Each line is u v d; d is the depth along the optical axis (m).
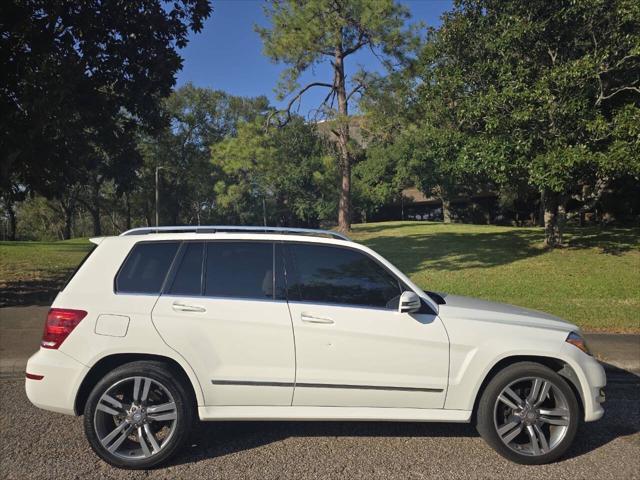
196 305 4.17
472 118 14.68
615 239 19.17
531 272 13.95
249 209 52.66
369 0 21.55
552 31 13.73
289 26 22.66
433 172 35.44
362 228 31.73
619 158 12.18
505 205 37.16
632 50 12.51
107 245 4.40
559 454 4.16
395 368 4.18
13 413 5.16
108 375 4.01
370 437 4.66
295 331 4.15
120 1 11.23
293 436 4.67
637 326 8.88
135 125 13.10
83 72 10.95
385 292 4.38
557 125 13.20
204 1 12.19
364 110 22.92
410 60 21.84
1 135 10.20
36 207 61.91
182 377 4.17
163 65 11.97
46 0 10.41
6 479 3.81
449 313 4.35
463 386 4.21
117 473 3.94
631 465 4.15
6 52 10.56
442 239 21.95
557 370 4.42
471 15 15.34
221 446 4.45
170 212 59.75
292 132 37.19
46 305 10.27
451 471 4.00
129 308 4.13
